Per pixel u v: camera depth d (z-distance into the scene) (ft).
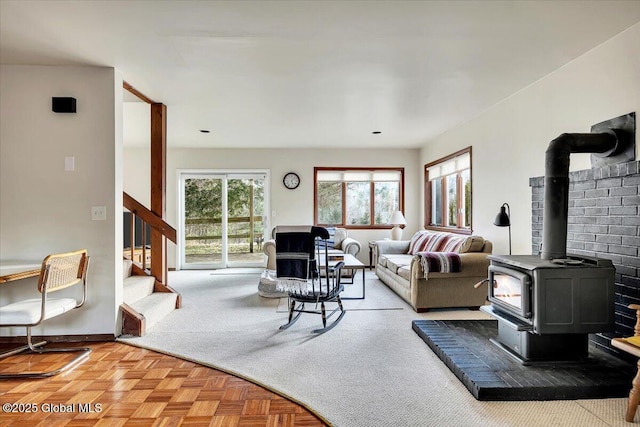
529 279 7.61
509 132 13.05
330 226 23.49
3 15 7.51
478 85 11.87
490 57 9.70
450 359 8.16
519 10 7.40
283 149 23.31
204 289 17.03
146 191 22.68
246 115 15.53
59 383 7.67
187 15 7.55
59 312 8.80
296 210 23.34
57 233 10.19
